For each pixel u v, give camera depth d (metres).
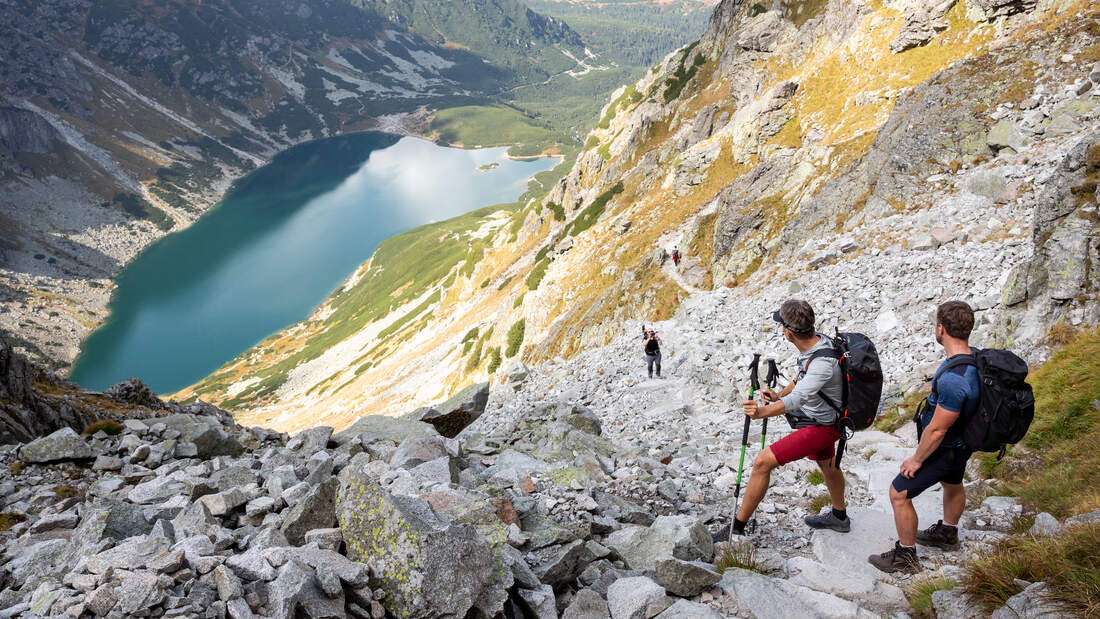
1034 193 21.45
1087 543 4.07
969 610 4.17
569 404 11.86
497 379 75.88
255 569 4.18
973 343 13.66
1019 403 4.69
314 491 5.07
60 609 3.95
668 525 6.03
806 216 35.50
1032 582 4.12
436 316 160.12
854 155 41.59
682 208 69.12
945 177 27.58
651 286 49.50
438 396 101.19
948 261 19.72
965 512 6.44
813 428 5.50
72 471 8.13
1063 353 9.09
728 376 19.61
